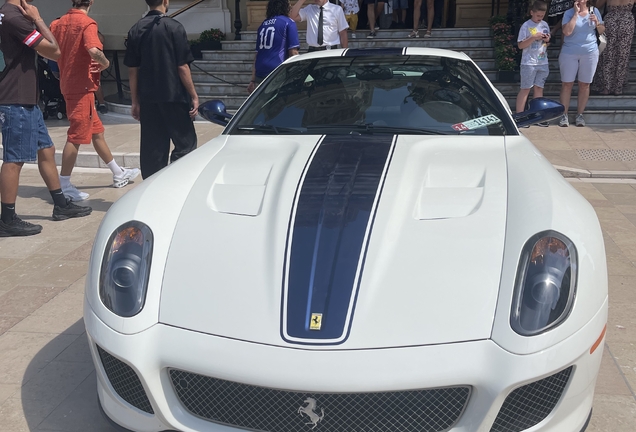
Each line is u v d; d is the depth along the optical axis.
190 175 2.66
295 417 1.86
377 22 11.87
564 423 1.96
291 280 1.99
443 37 10.58
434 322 1.85
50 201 5.85
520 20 9.62
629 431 2.38
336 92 3.30
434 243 2.08
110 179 6.68
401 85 3.31
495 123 3.04
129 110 9.73
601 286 2.03
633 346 3.02
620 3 8.64
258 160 2.74
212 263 2.11
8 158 4.75
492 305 1.89
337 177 2.44
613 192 5.85
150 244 2.18
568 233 2.08
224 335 1.90
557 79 9.67
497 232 2.11
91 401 2.69
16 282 3.99
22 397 2.72
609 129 8.20
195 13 11.87
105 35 12.16
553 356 1.83
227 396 1.91
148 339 1.97
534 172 2.50
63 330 3.34
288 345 1.83
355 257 2.03
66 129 8.78
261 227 2.23
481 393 1.80
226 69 10.61
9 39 4.54
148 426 2.04
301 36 11.16
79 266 4.25
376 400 1.81
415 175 2.49
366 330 1.84
